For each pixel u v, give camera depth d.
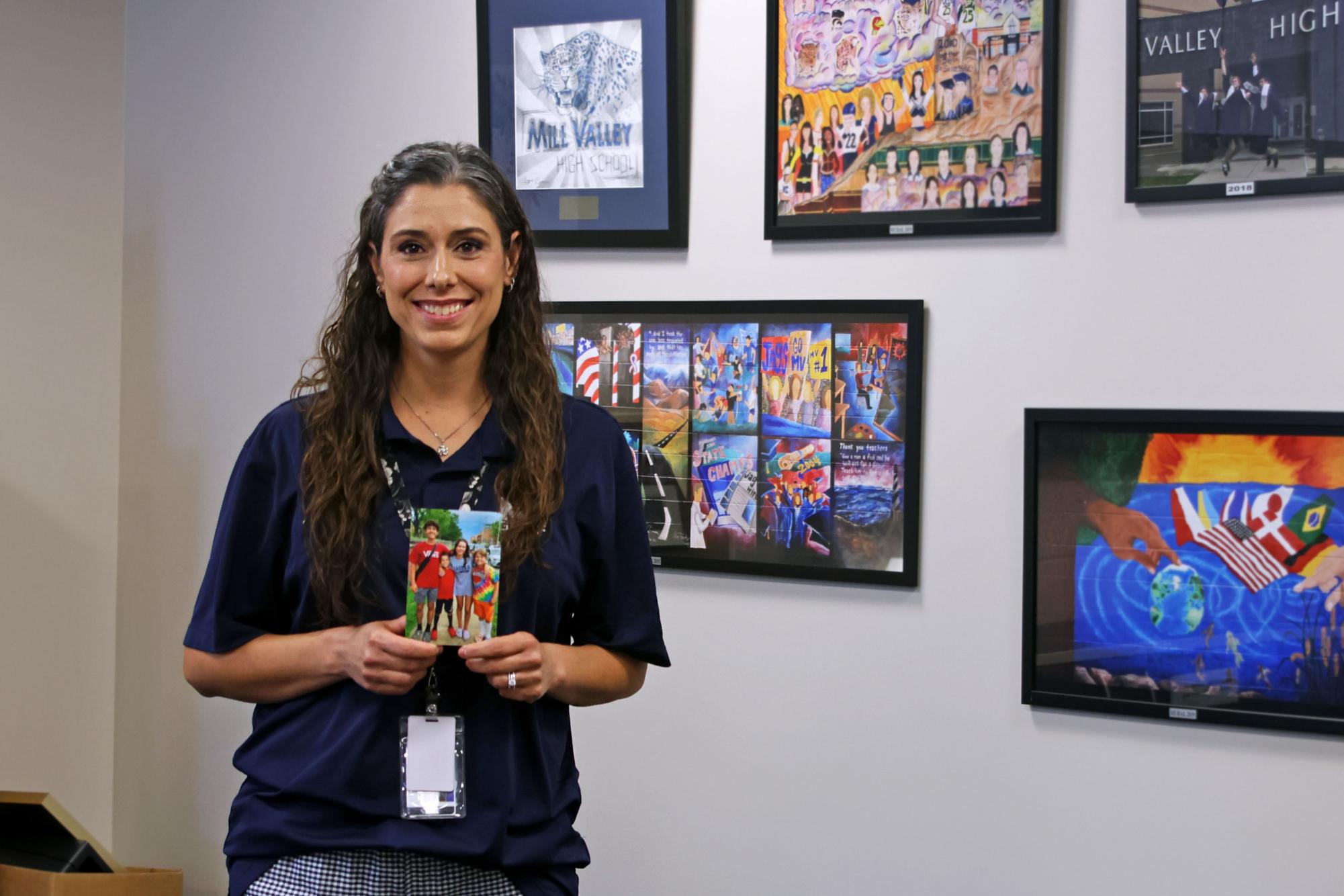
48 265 3.53
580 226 3.11
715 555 3.01
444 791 1.73
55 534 3.56
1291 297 2.51
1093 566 2.67
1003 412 2.76
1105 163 2.65
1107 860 2.69
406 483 1.82
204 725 3.61
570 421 1.93
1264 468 2.52
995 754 2.79
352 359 1.85
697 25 3.01
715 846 3.05
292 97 3.46
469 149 1.83
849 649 2.91
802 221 2.90
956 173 2.76
